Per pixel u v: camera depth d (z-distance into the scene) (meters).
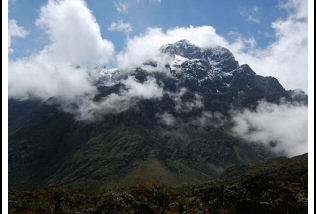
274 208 69.31
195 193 139.88
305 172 115.00
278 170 136.75
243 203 74.56
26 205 109.38
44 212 102.31
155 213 86.19
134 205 82.38
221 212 77.44
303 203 70.62
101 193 160.38
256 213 70.06
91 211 95.44
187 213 90.06
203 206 95.62
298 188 85.50
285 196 75.81
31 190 157.38
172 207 107.94
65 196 129.00
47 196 138.12
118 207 79.62
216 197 95.00
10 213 97.25
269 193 78.75
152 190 148.38
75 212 100.38
